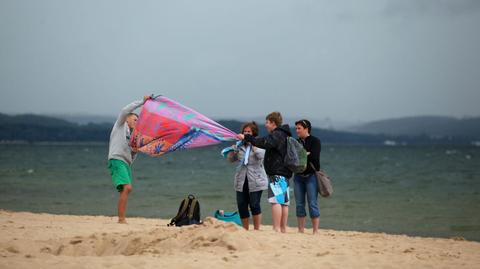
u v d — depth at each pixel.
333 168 179.25
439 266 22.47
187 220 34.22
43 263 21.27
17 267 20.58
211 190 88.00
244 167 32.78
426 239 37.31
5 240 27.36
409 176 133.00
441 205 68.00
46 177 108.25
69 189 83.31
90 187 87.12
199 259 22.11
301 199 34.88
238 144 33.03
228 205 67.31
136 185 98.88
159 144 34.56
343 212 61.00
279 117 33.06
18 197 71.00
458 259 24.89
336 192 87.19
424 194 83.75
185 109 35.03
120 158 36.00
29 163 177.12
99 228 32.78
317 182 34.44
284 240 27.59
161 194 80.44
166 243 25.05
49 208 59.91
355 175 137.88
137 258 22.31
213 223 27.00
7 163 175.62
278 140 32.06
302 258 22.92
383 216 57.62
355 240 31.31
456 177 128.00
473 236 45.22
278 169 32.41
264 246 25.06
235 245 24.30
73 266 20.84
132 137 35.31
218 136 33.75
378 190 91.25
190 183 104.19
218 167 178.12
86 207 61.66
